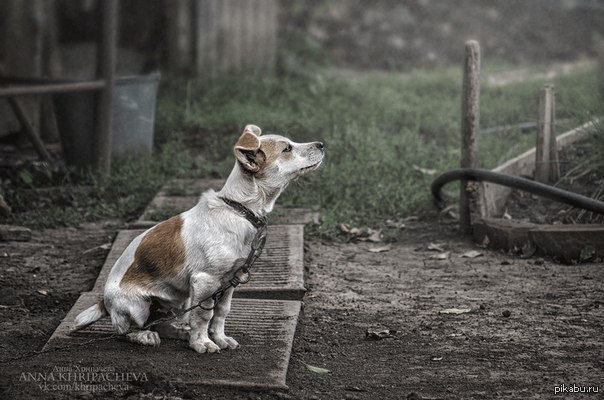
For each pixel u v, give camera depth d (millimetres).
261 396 5891
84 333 6832
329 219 10250
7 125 14258
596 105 11945
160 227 6488
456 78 17859
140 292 6359
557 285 8297
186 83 16859
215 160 12992
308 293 8234
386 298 8109
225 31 17875
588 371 6340
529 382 6184
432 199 11047
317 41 22656
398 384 6207
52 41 15352
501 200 10523
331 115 14516
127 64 17609
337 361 6652
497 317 7512
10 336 7027
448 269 8984
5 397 5688
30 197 11398
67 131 12312
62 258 9250
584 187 10594
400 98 16188
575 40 23750
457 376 6332
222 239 6266
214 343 6551
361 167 11891
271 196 6457
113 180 11805
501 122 14359
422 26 23719
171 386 5922
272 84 16609
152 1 17797
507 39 23484
